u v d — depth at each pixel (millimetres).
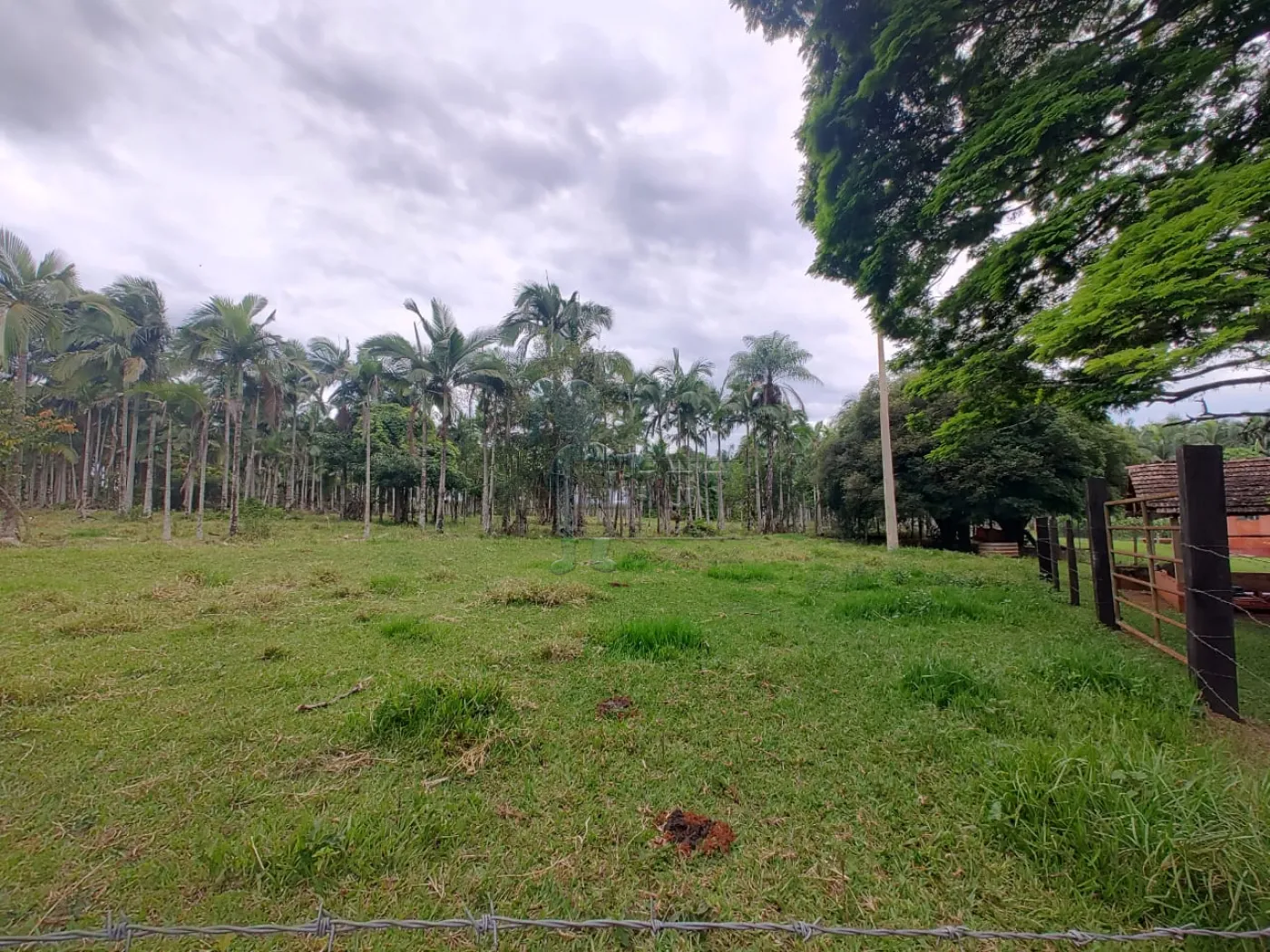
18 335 14422
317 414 34438
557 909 1842
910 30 4516
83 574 8883
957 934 1482
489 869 2033
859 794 2535
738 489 40344
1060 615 6504
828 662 4488
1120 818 1993
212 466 29344
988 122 4445
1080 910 1795
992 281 4914
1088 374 4574
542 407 21078
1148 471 10398
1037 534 9805
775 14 5707
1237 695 3594
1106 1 4297
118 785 2578
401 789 2557
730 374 25812
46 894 1866
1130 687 3602
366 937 1726
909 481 19281
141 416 28328
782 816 2381
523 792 2555
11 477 14938
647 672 4270
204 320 17547
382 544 16438
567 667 4391
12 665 4254
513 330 21188
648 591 8273
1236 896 1688
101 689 3828
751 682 4043
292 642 5090
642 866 2062
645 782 2654
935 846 2152
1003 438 17141
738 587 8766
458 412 23562
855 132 5492
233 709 3488
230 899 1843
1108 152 3949
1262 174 2855
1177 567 6250
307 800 2461
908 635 5453
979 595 7680
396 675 4160
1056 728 3025
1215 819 1960
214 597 6941
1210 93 3822
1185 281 3248
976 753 2824
